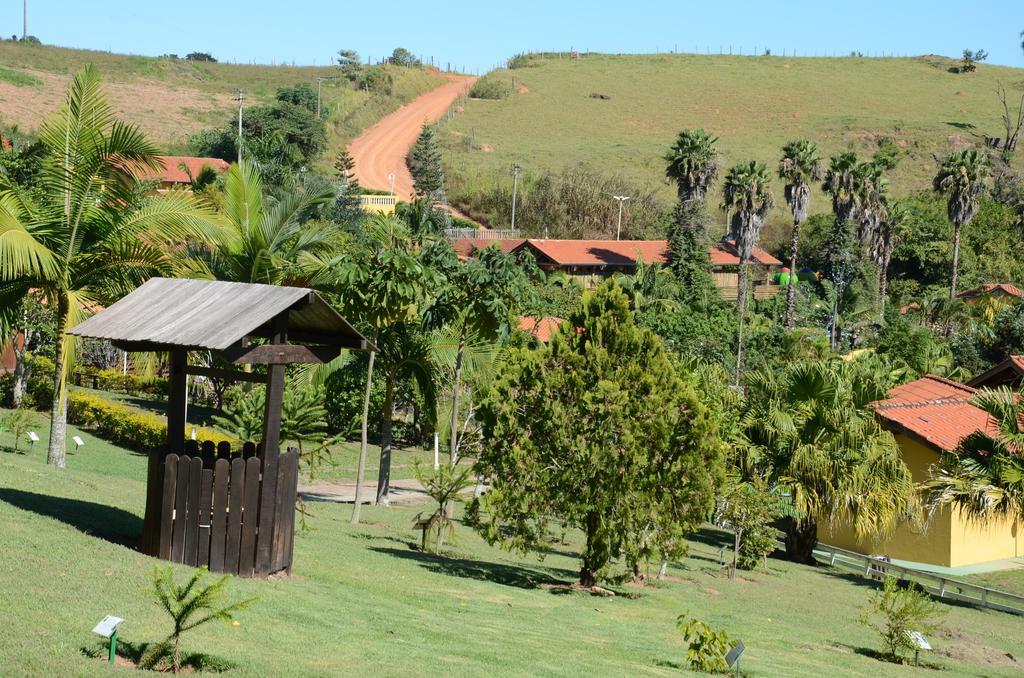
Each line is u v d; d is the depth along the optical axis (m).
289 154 100.62
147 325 13.69
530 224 119.44
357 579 15.35
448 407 30.50
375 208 97.19
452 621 13.69
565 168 135.00
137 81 146.62
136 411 36.03
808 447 27.27
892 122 166.38
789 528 29.73
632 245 91.31
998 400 26.88
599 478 18.14
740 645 12.39
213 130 113.50
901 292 98.06
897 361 51.00
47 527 13.79
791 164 75.94
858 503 27.19
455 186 126.00
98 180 20.62
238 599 11.92
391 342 26.72
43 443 28.58
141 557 12.98
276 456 13.71
